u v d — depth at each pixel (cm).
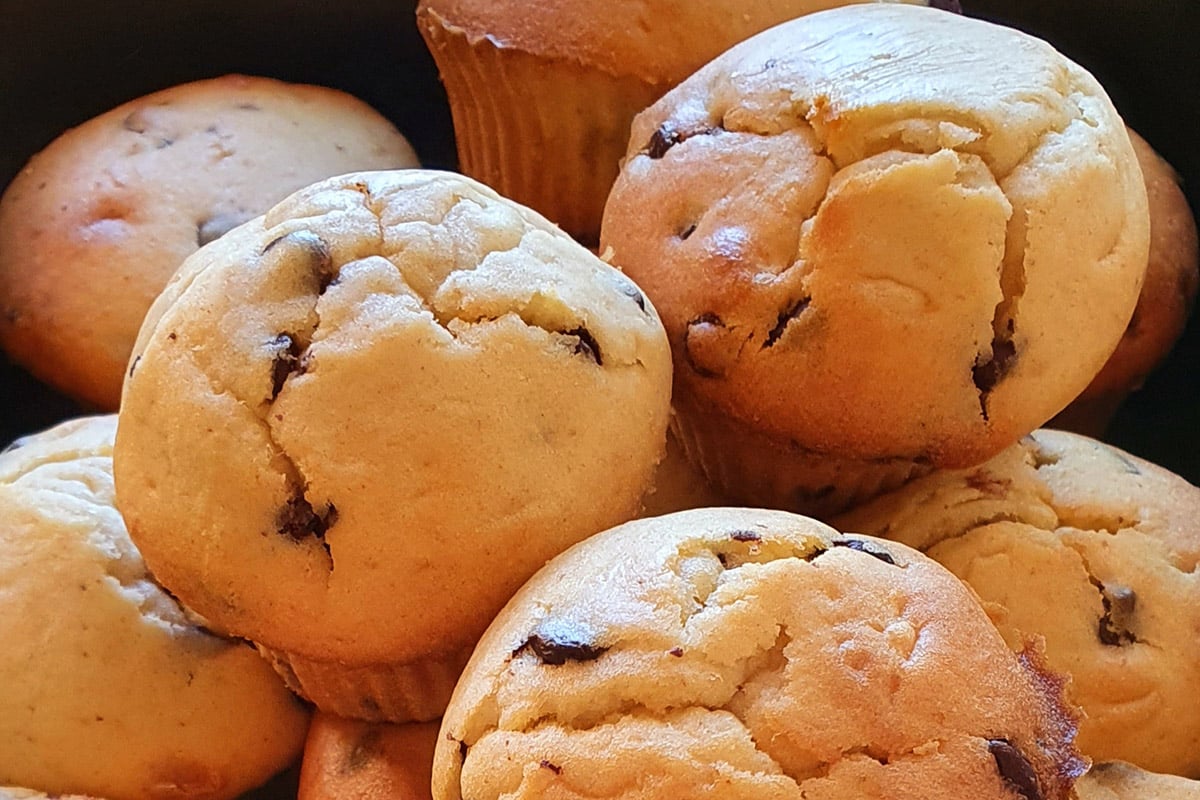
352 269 25
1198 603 27
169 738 27
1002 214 25
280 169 33
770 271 26
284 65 35
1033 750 23
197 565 25
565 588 23
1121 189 27
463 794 23
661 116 28
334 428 24
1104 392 33
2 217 33
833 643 23
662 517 24
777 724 22
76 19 33
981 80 26
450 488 24
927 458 27
